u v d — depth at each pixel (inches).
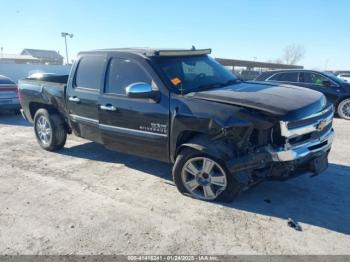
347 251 122.6
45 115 245.6
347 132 316.5
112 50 197.2
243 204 159.8
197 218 147.4
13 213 155.3
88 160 230.8
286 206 157.9
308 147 148.0
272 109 140.3
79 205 161.9
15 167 218.5
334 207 156.9
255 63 1505.9
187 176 166.4
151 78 172.6
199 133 158.7
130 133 182.9
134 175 200.5
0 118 430.0
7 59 2418.8
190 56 196.2
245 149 144.2
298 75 419.2
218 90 166.4
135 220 146.8
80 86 212.5
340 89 394.9
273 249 124.3
